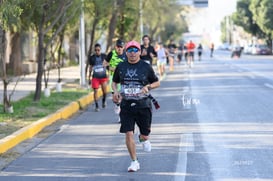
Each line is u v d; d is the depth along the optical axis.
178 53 91.81
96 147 19.09
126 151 18.23
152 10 86.75
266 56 121.31
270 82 45.81
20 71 54.25
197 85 44.94
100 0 40.84
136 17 66.19
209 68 72.88
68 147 19.22
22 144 19.98
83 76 41.28
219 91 38.78
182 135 20.81
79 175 15.02
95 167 15.94
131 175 14.80
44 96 33.81
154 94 38.12
